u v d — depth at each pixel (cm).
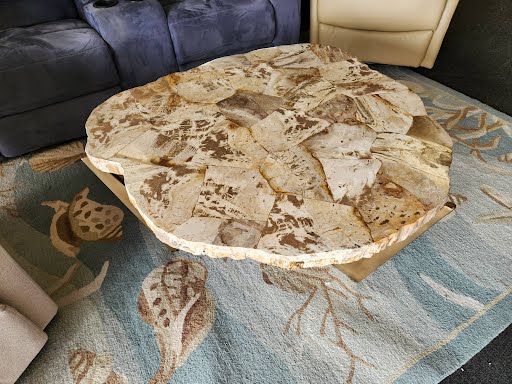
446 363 104
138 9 174
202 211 93
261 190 98
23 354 102
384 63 218
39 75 159
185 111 126
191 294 123
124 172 104
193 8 188
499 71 225
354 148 109
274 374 104
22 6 189
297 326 113
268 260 87
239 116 122
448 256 130
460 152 170
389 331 111
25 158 178
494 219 141
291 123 119
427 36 198
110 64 173
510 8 286
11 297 99
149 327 115
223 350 109
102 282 127
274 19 206
